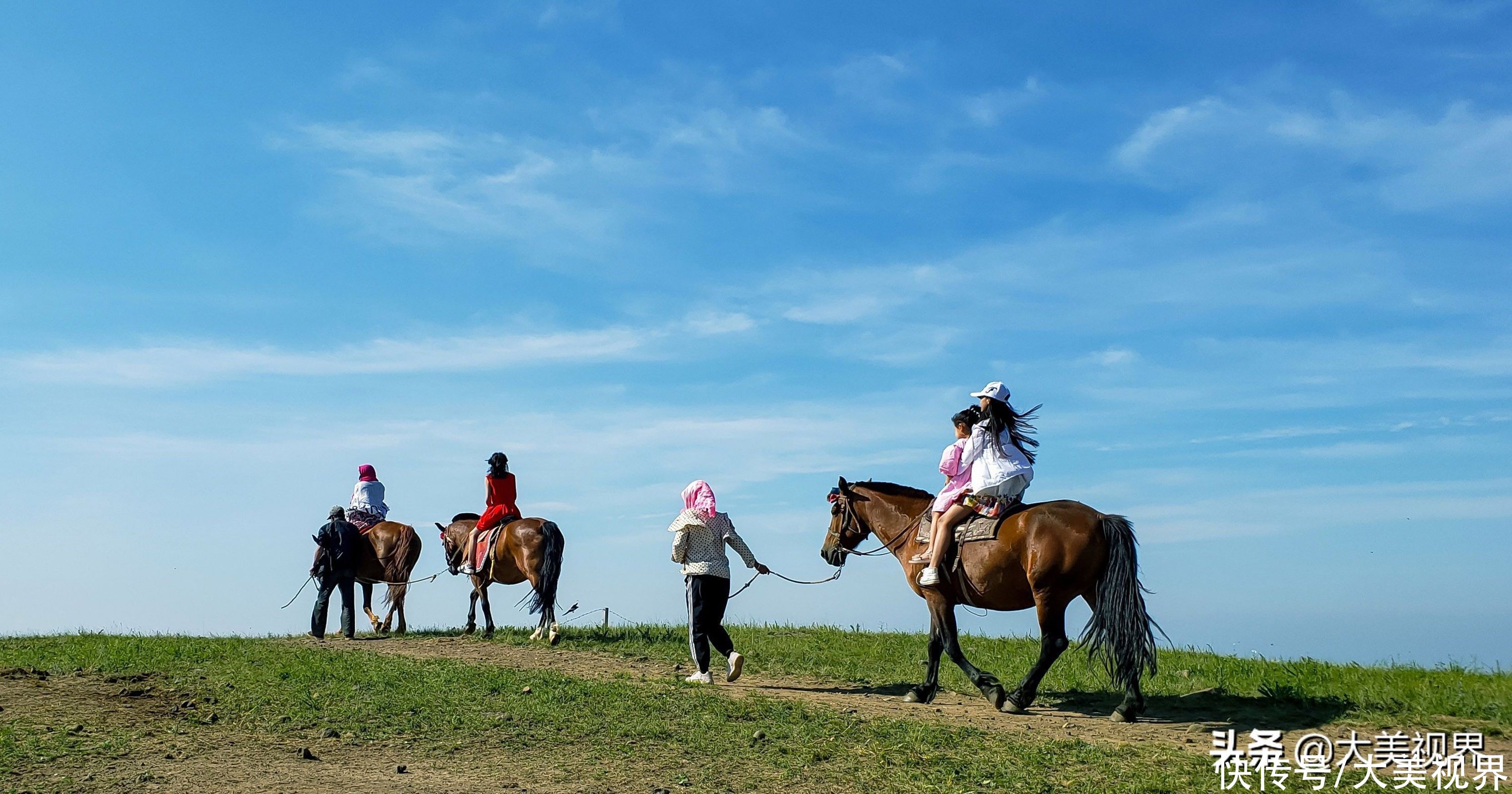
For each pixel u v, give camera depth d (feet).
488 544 53.93
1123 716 31.60
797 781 25.38
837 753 27.40
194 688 35.09
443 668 38.81
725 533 38.50
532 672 38.34
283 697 33.32
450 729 30.04
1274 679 37.29
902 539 37.24
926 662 44.37
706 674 37.91
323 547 54.29
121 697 33.37
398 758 27.43
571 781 25.41
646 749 28.07
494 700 33.14
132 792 23.52
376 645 50.80
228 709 31.91
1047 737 29.25
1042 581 31.63
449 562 59.00
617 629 55.83
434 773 26.04
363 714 31.32
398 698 33.27
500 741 28.86
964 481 34.30
